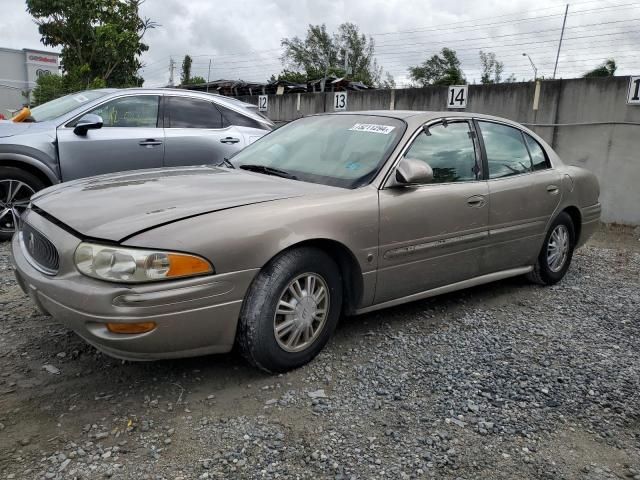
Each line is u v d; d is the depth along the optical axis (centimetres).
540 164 530
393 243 383
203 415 298
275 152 447
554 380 356
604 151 936
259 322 319
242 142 751
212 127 743
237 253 306
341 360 368
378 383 340
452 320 452
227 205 322
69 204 333
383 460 268
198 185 364
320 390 328
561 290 550
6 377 329
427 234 405
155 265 283
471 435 292
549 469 269
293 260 330
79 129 634
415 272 405
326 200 352
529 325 451
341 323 430
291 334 340
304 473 255
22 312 427
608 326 458
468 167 449
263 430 286
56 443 270
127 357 295
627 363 387
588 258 706
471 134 464
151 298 281
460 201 426
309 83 2014
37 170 626
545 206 513
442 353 388
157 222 296
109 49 1828
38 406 300
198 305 296
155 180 379
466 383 346
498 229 465
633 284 588
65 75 1894
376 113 455
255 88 2130
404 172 381
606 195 942
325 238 342
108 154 659
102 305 279
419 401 322
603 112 930
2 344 371
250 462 261
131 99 693
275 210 328
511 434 295
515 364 376
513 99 1034
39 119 656
